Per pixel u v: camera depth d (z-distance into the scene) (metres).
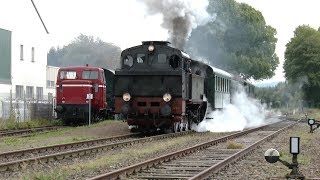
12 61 45.06
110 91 41.12
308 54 81.25
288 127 38.06
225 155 18.25
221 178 12.84
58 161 16.14
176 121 27.09
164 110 26.30
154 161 15.17
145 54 27.55
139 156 17.59
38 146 20.78
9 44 44.59
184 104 27.55
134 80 27.25
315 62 80.94
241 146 21.19
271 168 14.70
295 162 12.85
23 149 18.36
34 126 34.88
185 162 16.03
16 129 32.41
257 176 13.15
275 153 12.67
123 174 12.88
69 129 31.47
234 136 27.55
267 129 37.09
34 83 49.19
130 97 27.03
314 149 20.72
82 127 32.88
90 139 24.41
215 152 19.48
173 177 12.82
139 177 12.84
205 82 33.75
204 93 33.53
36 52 49.59
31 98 44.06
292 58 83.75
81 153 17.88
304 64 82.62
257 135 29.78
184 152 18.25
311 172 13.84
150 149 19.34
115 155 17.53
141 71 27.12
